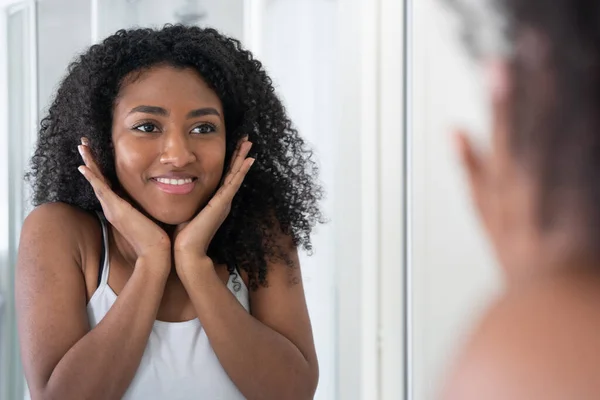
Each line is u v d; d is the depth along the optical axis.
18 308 0.91
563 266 0.16
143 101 0.92
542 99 0.16
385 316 0.58
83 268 0.94
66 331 0.88
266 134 1.11
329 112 1.30
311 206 1.16
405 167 0.53
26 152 1.41
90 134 0.96
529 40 0.16
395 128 0.63
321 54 1.32
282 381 0.92
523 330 0.17
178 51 0.96
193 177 0.94
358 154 1.11
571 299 0.16
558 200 0.16
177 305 0.96
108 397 0.86
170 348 0.92
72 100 1.00
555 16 0.16
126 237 0.92
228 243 1.02
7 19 1.40
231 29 1.47
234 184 0.96
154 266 0.90
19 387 1.40
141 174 0.93
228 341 0.90
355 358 1.27
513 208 0.17
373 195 0.87
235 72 1.02
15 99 1.41
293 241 1.09
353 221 1.22
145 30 1.01
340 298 1.28
